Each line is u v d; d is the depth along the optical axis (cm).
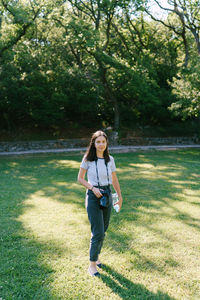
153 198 627
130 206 564
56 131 2073
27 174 952
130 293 275
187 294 274
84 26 1529
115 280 296
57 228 440
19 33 1420
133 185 761
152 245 381
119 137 2036
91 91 1994
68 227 445
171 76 2153
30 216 500
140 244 384
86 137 2084
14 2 1343
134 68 1764
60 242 387
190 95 1439
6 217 493
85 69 1992
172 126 2358
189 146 2023
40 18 1576
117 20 1950
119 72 1770
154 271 314
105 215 311
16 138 1912
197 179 854
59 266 322
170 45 2128
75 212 526
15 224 456
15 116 1978
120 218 491
